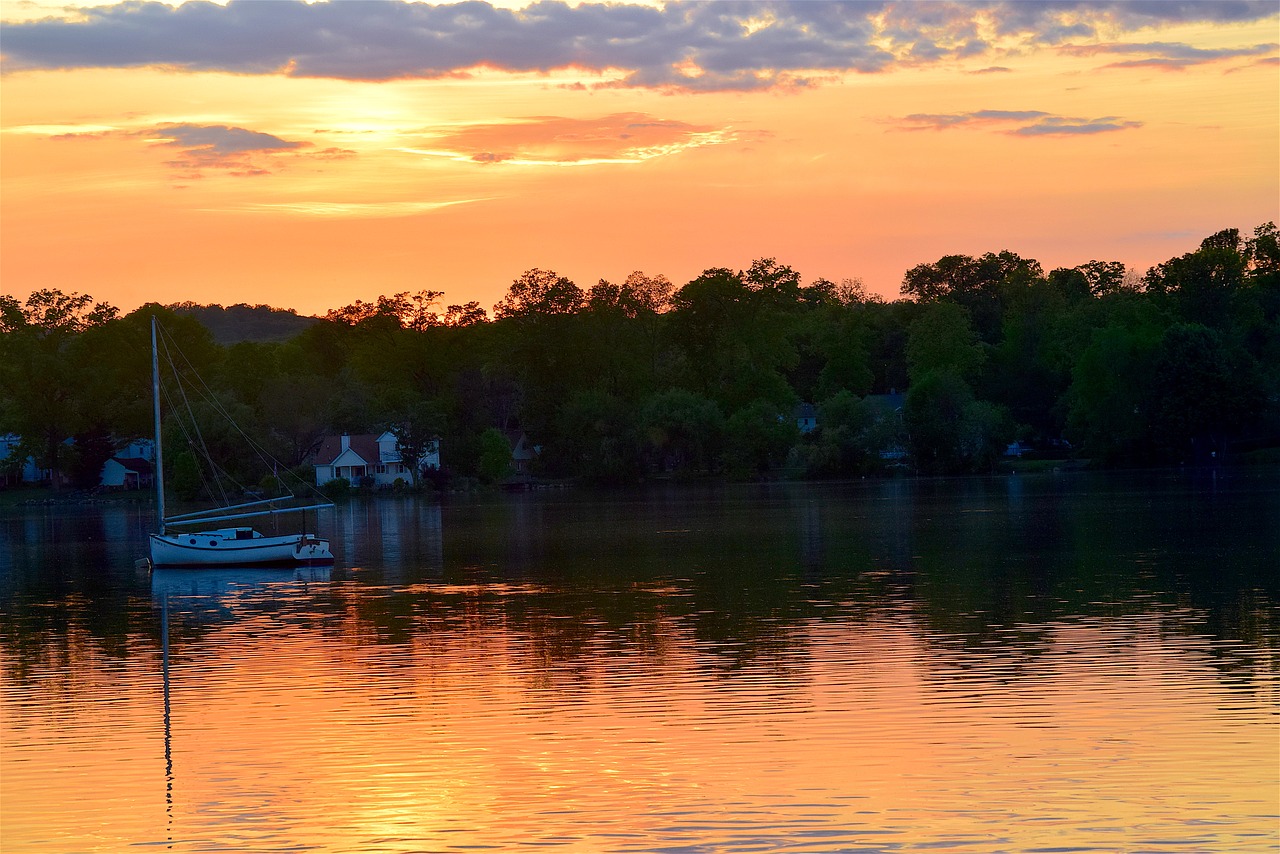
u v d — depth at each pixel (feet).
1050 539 206.69
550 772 76.13
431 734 85.46
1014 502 303.68
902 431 469.98
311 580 182.70
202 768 78.95
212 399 430.61
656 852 63.16
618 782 73.87
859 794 70.54
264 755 81.41
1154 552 181.78
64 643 127.85
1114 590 143.84
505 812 69.36
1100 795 69.36
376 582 177.17
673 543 224.94
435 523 304.09
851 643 114.62
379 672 107.34
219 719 91.25
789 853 62.49
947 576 161.58
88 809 71.61
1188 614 125.70
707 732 83.97
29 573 205.05
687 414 481.05
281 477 436.35
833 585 156.15
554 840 65.10
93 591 175.42
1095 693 91.97
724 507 325.83
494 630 128.57
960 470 462.19
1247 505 267.80
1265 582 147.54
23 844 66.33
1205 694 90.99
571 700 94.38
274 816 69.82
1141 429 437.17
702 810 68.69
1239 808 67.00
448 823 68.03
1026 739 80.18
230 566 205.77
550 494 443.32
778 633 121.19
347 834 66.85
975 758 76.48
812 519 272.10
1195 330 431.43
